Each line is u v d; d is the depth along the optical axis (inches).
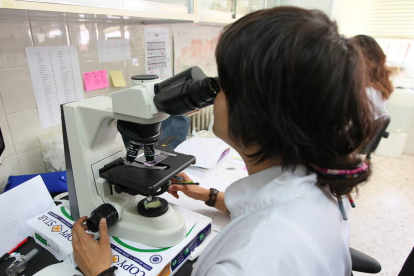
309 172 17.5
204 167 47.4
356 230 79.4
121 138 32.0
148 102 22.2
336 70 13.3
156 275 24.7
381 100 38.1
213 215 35.8
